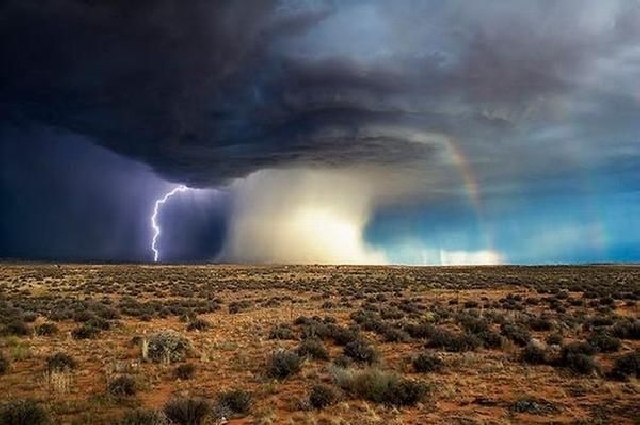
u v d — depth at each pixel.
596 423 12.55
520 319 31.39
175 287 70.25
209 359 20.86
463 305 44.19
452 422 12.78
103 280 84.69
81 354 22.34
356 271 122.00
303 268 141.62
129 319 36.38
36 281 81.00
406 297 54.81
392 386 14.70
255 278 93.00
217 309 43.94
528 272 110.00
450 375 18.16
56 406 14.16
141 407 13.70
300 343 24.59
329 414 13.54
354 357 21.09
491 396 15.27
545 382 16.98
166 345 21.62
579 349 21.50
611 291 54.19
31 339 26.64
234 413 13.74
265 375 17.81
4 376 18.19
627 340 25.78
